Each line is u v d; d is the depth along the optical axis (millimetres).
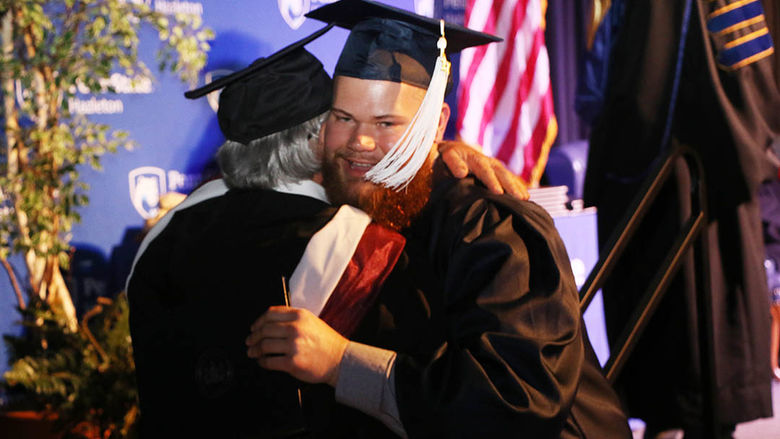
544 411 1223
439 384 1263
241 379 1310
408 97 1442
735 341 3225
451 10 4367
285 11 4055
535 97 4363
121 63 3439
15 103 3572
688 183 3207
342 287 1340
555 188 4129
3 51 3395
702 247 2697
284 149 1423
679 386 3215
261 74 1424
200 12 3906
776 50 3770
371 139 1427
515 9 4316
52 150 3309
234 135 1421
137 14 3553
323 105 1440
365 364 1296
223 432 1325
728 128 3100
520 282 1327
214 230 1412
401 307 1388
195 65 3701
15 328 3605
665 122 3211
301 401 1344
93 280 3820
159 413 1408
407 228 1489
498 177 1563
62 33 3553
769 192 4031
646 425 3387
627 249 3367
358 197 1438
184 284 1396
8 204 3473
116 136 3549
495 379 1242
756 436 3729
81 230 3791
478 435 1223
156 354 1406
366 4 1458
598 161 3426
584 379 1546
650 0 3182
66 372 2908
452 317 1345
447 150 1601
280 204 1404
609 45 3803
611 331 3494
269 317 1289
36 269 3508
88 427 2902
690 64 3148
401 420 1273
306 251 1347
